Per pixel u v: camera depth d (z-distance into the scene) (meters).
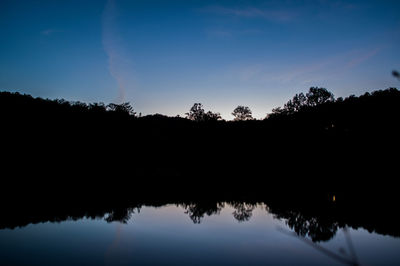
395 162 22.03
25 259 7.21
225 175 27.58
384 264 6.82
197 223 11.16
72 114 37.84
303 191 18.80
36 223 11.05
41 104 37.06
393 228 10.13
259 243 8.63
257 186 21.42
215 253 7.69
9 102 34.09
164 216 12.39
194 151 40.62
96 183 22.17
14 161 26.88
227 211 13.48
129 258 7.29
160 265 6.83
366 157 24.34
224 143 42.00
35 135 31.28
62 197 16.72
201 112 51.91
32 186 19.97
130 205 14.89
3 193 17.44
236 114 57.12
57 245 8.37
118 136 38.22
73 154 31.55
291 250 7.91
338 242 8.68
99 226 10.62
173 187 21.00
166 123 50.78
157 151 39.78
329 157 27.25
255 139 40.38
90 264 6.88
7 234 9.51
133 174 27.52
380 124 25.48
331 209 13.34
